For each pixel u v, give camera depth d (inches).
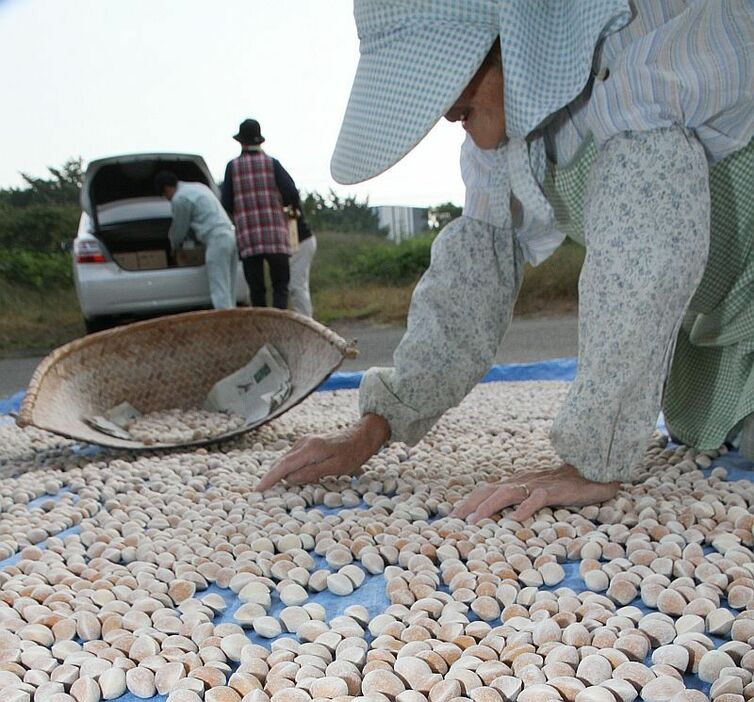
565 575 38.5
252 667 30.1
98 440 69.2
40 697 29.1
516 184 43.9
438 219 304.3
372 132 38.4
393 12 38.2
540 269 241.0
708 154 44.6
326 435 54.5
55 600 37.2
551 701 26.1
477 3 37.1
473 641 31.3
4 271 263.6
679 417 60.6
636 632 30.8
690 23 39.4
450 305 53.9
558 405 90.5
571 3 36.9
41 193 286.0
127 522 48.9
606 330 42.0
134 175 211.8
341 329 236.4
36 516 51.5
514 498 44.7
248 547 43.0
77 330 253.6
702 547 41.6
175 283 179.6
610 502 46.3
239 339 88.4
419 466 58.2
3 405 112.5
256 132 165.3
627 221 41.1
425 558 39.8
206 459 64.9
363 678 28.6
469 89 41.5
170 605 37.5
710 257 53.0
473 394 105.2
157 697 29.8
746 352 53.9
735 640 30.6
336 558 41.0
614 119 41.1
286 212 169.2
